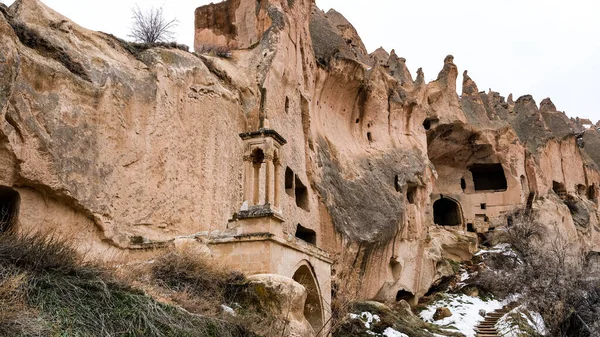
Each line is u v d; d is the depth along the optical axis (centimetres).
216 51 2611
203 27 3086
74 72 1477
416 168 3322
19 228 1234
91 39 1644
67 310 841
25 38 1392
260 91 2245
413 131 3603
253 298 1214
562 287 2378
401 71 4397
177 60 1878
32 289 844
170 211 1689
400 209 2927
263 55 2373
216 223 1897
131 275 1124
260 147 1523
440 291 3253
